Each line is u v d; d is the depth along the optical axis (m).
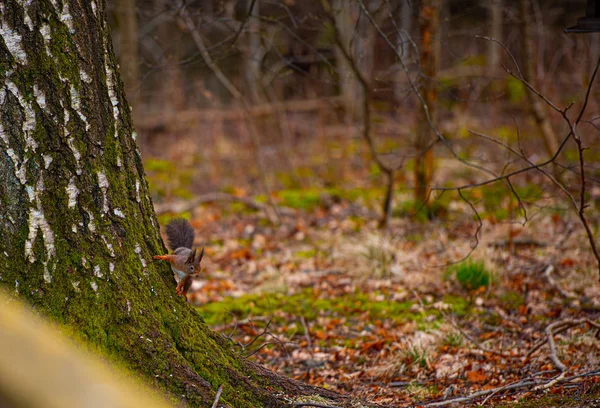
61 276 5.14
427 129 14.79
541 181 16.28
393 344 8.95
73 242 5.21
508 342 8.81
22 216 5.09
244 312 10.71
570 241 12.41
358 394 7.44
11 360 2.29
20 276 5.05
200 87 18.48
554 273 11.32
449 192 16.92
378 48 20.78
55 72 5.13
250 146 20.95
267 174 20.39
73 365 2.46
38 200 5.10
